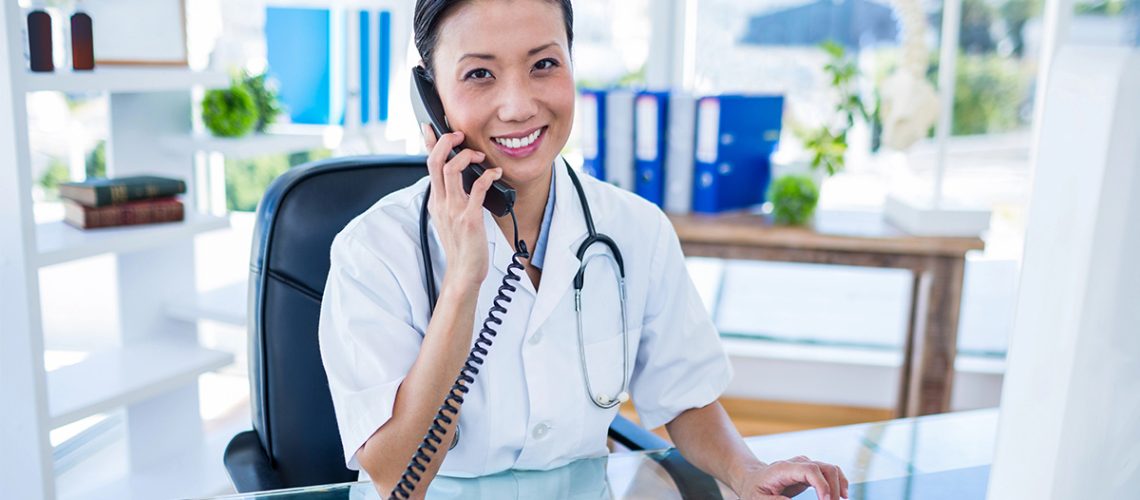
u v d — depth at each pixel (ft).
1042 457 1.61
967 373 10.11
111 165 7.25
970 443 3.69
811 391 10.39
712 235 8.18
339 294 3.64
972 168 10.09
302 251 4.18
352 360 3.56
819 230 8.21
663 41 10.21
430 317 3.67
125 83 6.33
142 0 6.72
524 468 3.58
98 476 7.67
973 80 9.87
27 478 5.95
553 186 3.84
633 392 4.32
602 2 10.16
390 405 3.44
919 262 8.00
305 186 4.24
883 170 10.04
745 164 8.89
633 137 8.82
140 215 6.66
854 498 3.17
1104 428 1.58
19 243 5.63
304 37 8.27
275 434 4.19
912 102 8.49
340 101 8.40
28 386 5.80
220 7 8.27
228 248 10.23
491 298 3.71
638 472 3.53
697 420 4.04
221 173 10.10
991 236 10.39
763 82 10.28
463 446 3.74
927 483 3.30
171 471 7.45
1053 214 1.53
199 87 7.41
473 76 3.41
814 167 8.82
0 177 5.61
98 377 6.70
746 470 3.48
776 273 11.00
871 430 3.83
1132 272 1.49
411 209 3.77
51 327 8.37
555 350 3.75
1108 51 1.45
